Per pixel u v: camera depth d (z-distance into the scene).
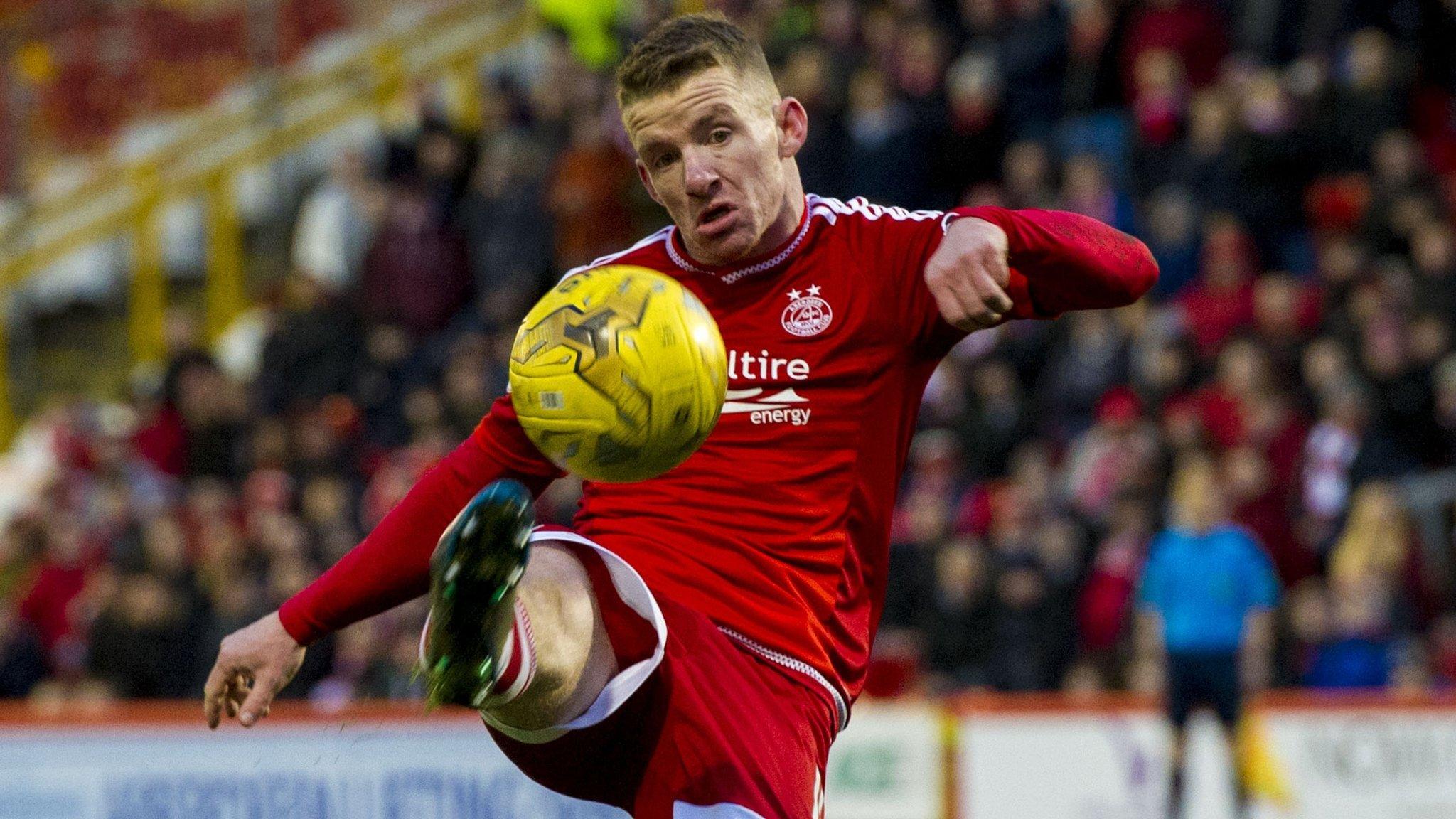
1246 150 38.94
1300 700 31.64
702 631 10.41
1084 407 36.47
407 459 35.81
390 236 42.47
